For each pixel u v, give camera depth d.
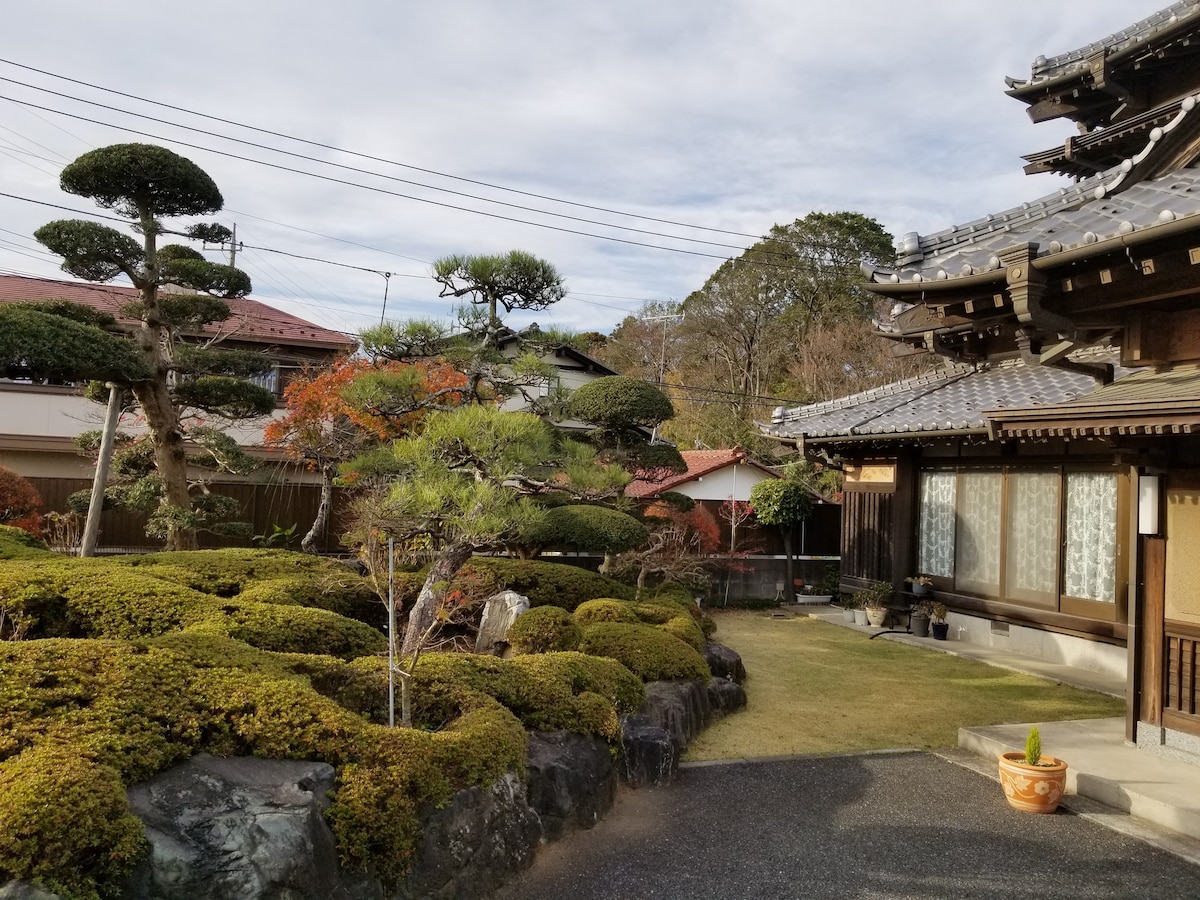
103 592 5.22
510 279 8.45
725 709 6.61
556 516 8.55
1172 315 5.08
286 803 2.97
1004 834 4.36
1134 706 5.49
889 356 26.23
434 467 5.57
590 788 4.47
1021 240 4.93
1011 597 9.48
